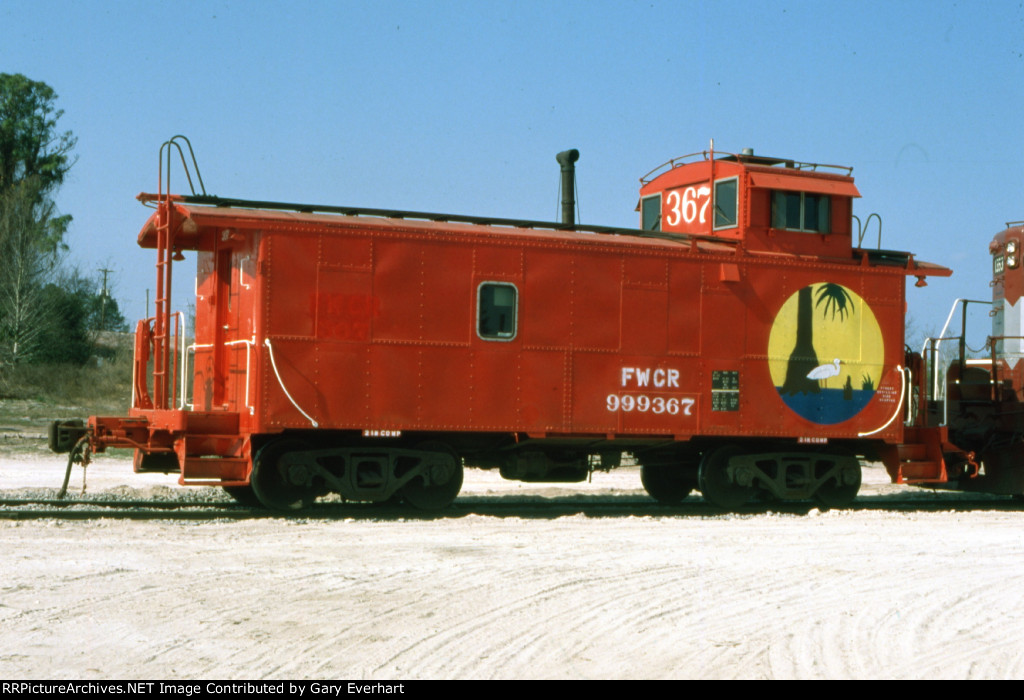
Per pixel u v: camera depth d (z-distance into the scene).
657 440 14.52
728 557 10.51
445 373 13.43
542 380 13.82
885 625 7.68
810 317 15.17
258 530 11.58
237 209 13.03
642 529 12.55
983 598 8.75
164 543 10.49
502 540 11.25
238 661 6.35
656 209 16.98
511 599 8.23
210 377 14.35
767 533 12.37
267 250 12.80
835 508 15.84
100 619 7.27
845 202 15.82
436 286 13.44
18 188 53.59
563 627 7.39
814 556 10.70
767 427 14.85
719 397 14.62
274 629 7.12
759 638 7.20
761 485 15.30
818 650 6.91
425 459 13.69
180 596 8.05
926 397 16.53
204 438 13.01
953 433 17.45
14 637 6.79
